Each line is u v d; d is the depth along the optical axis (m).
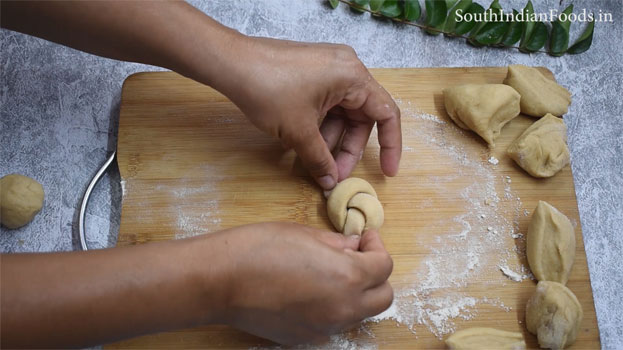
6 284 0.86
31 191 1.27
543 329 1.13
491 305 1.19
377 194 1.29
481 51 1.51
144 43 1.07
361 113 1.21
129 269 0.90
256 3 1.54
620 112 1.46
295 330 1.03
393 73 1.40
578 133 1.44
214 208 1.26
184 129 1.33
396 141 1.21
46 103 1.42
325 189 1.25
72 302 0.87
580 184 1.40
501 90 1.29
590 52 1.52
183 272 0.91
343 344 1.16
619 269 1.32
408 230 1.26
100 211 1.33
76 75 1.44
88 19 1.04
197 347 1.15
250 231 0.96
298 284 0.94
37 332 0.87
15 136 1.38
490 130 1.31
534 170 1.27
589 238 1.35
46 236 1.30
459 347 1.12
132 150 1.30
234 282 0.93
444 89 1.37
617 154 1.43
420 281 1.21
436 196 1.29
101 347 1.18
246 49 1.08
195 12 1.09
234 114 1.34
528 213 1.28
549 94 1.35
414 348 1.16
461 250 1.24
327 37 1.51
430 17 1.48
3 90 1.42
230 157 1.30
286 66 1.08
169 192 1.27
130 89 1.35
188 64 1.08
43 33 1.12
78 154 1.38
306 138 1.12
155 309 0.91
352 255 0.99
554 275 1.19
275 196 1.27
